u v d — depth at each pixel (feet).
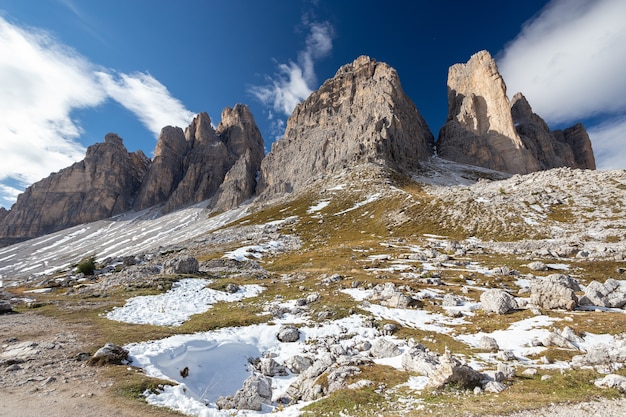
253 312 126.52
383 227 376.48
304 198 577.84
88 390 56.08
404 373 70.69
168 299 139.74
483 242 282.56
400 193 479.00
